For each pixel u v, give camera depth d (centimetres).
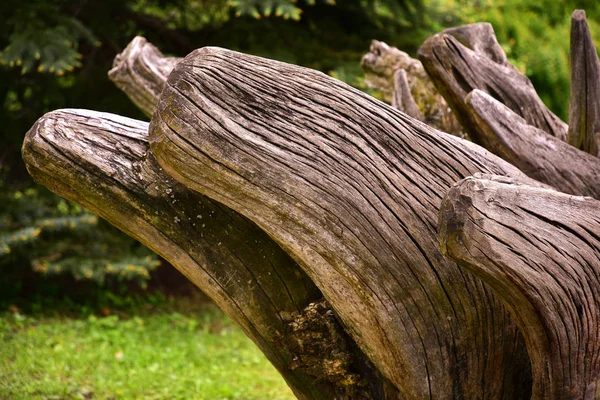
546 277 195
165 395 508
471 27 342
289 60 744
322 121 204
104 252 724
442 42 295
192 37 855
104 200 223
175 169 197
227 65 199
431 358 221
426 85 412
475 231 182
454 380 227
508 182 195
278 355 241
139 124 233
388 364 221
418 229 211
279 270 232
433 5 827
